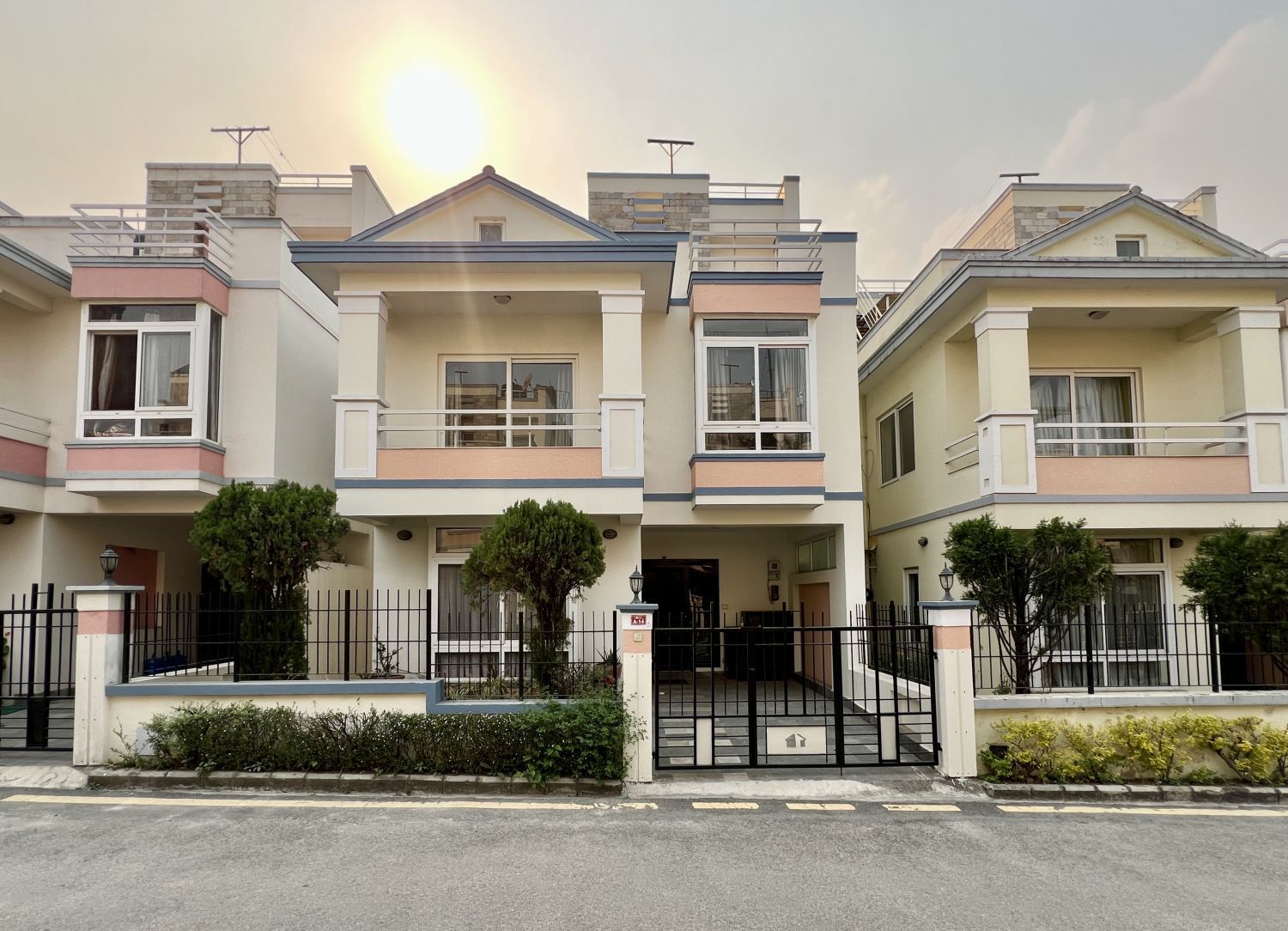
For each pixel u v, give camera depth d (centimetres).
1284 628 834
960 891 523
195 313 1173
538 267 1112
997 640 1079
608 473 1087
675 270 1290
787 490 1164
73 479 1132
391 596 1166
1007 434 1113
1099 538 1196
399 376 1229
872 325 1822
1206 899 516
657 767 795
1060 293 1148
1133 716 795
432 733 750
